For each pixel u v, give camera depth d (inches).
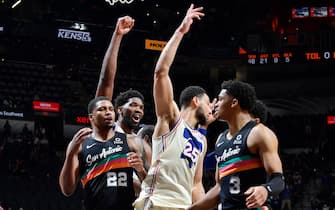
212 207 189.8
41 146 1015.6
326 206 942.4
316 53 1166.3
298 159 1094.4
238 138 179.3
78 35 1154.0
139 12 1211.9
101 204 209.0
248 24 1252.5
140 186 220.8
